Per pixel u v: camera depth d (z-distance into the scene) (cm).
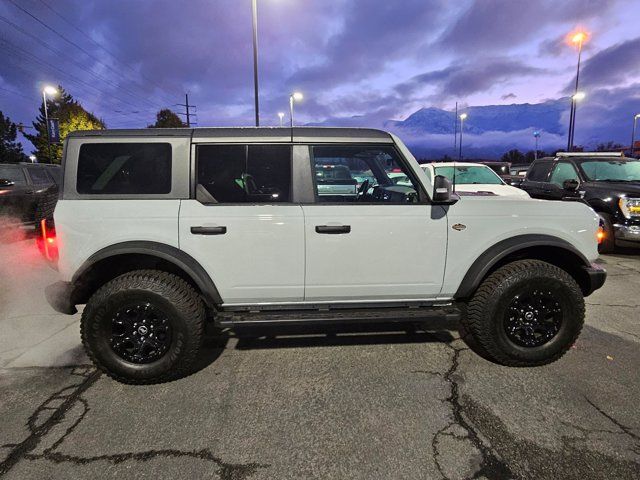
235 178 320
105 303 304
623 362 348
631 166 823
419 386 312
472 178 910
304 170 324
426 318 332
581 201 364
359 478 223
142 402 295
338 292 330
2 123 5794
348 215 320
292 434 259
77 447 247
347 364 348
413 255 328
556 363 347
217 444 250
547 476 222
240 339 397
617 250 790
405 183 340
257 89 2161
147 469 229
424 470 228
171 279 313
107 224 307
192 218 310
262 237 314
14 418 276
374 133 335
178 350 313
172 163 315
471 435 256
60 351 380
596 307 481
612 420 269
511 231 336
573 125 2722
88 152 314
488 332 332
